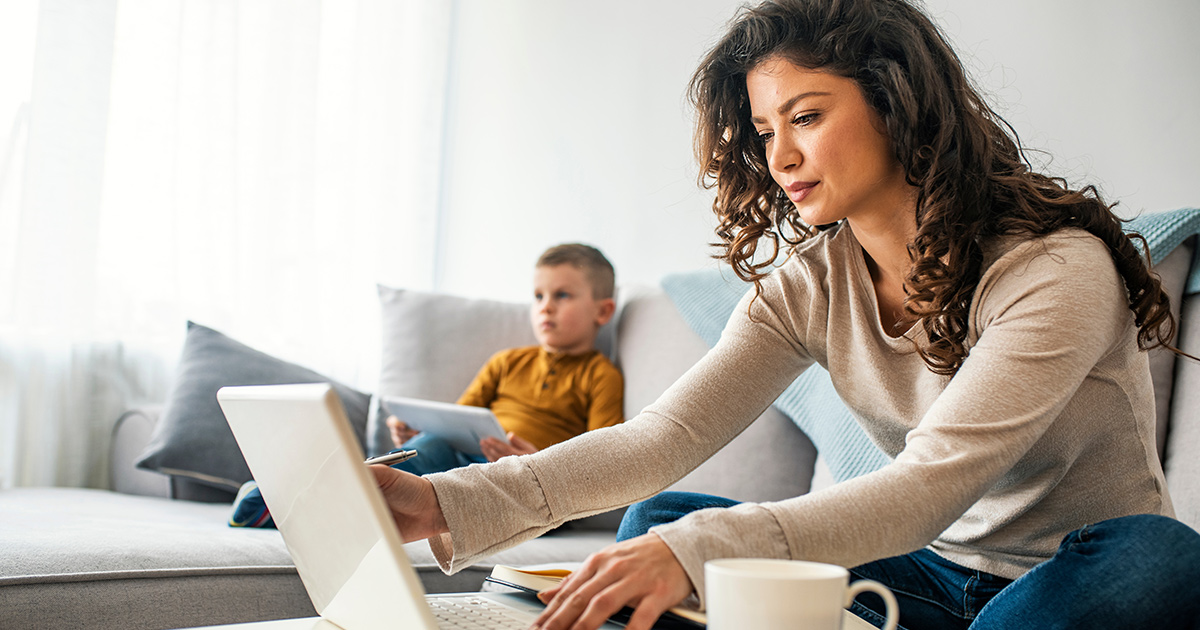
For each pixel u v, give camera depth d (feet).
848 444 4.34
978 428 2.17
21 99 6.38
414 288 8.67
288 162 7.77
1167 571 2.22
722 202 3.39
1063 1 4.95
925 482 2.10
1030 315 2.40
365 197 8.38
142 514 4.60
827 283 3.23
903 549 2.08
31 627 2.95
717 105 3.24
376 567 1.86
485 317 6.56
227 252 7.36
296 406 1.83
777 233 3.43
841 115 2.75
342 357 7.98
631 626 1.85
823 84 2.75
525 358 6.30
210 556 3.50
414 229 8.71
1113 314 2.51
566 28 8.03
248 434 2.29
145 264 7.01
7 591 2.94
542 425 5.85
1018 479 2.88
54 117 6.50
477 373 6.38
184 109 7.25
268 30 7.73
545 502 2.63
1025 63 5.09
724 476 5.01
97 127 6.70
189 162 7.25
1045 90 5.00
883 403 3.00
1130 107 4.67
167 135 7.07
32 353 6.40
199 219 7.24
